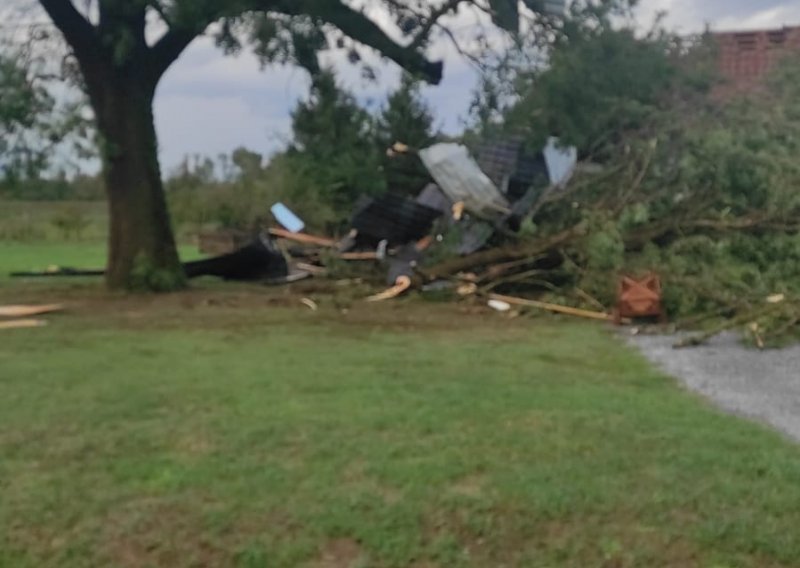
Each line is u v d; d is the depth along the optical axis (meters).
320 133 16.92
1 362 9.39
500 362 9.76
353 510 5.33
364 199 18.48
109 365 9.22
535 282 14.84
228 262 18.78
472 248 15.73
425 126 18.73
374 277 16.42
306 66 16.67
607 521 5.30
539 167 17.28
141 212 16.41
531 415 7.33
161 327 12.10
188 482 5.72
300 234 20.73
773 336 11.38
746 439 6.79
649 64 15.74
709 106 15.88
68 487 5.66
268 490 5.60
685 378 9.27
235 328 12.05
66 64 16.55
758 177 14.12
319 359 9.68
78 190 35.69
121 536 5.07
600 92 15.61
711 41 16.69
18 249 31.91
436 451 6.33
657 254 13.77
